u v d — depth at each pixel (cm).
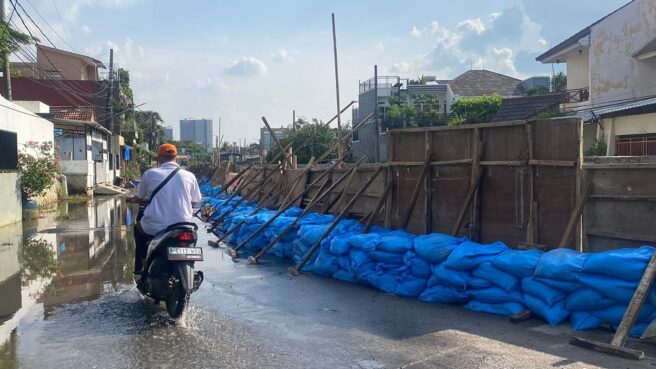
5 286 675
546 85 4912
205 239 1186
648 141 1747
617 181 560
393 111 3581
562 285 485
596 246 580
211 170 3734
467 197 704
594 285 463
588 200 582
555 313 488
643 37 2158
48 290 652
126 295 627
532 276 512
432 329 489
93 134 3222
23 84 3625
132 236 1152
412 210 802
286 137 3916
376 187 916
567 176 607
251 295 630
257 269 800
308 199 1259
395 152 839
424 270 602
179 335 477
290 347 444
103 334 480
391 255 638
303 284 689
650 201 535
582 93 2486
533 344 442
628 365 392
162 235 526
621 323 431
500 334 470
